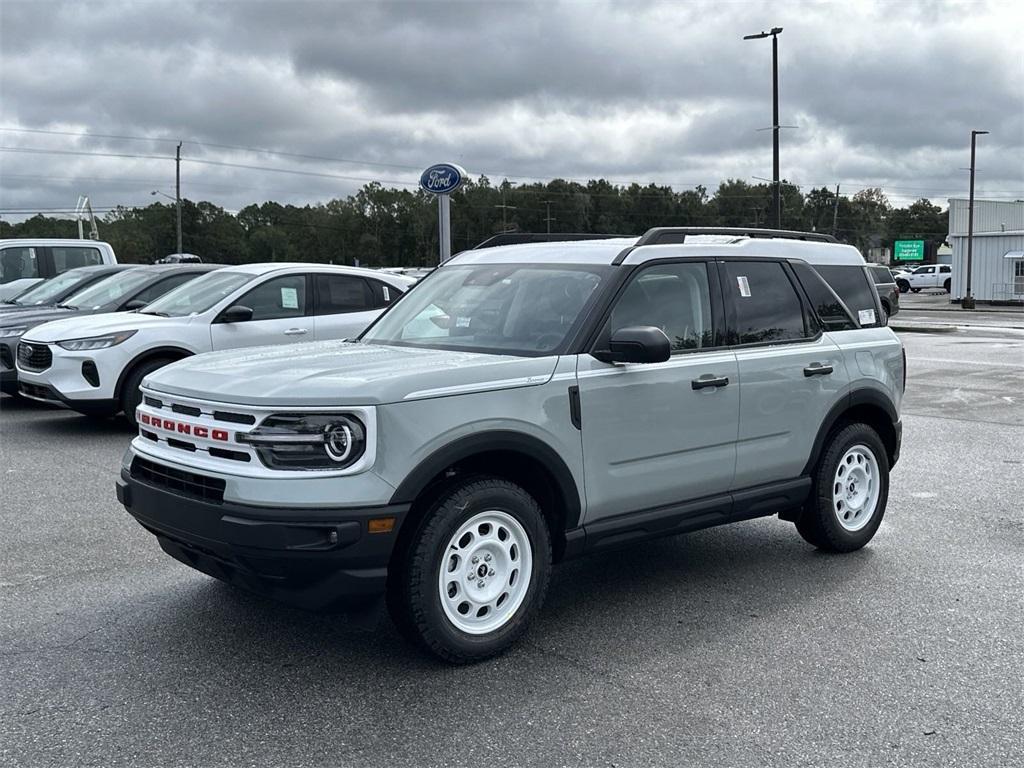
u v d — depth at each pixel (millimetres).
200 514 4059
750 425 5344
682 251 5262
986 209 55000
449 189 14148
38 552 6023
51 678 4172
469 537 4293
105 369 9758
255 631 4719
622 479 4797
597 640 4660
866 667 4352
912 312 41969
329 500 3906
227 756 3508
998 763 3494
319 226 123812
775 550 6266
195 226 117625
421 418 4078
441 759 3494
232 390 4152
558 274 5145
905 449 9797
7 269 16547
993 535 6605
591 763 3473
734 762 3486
